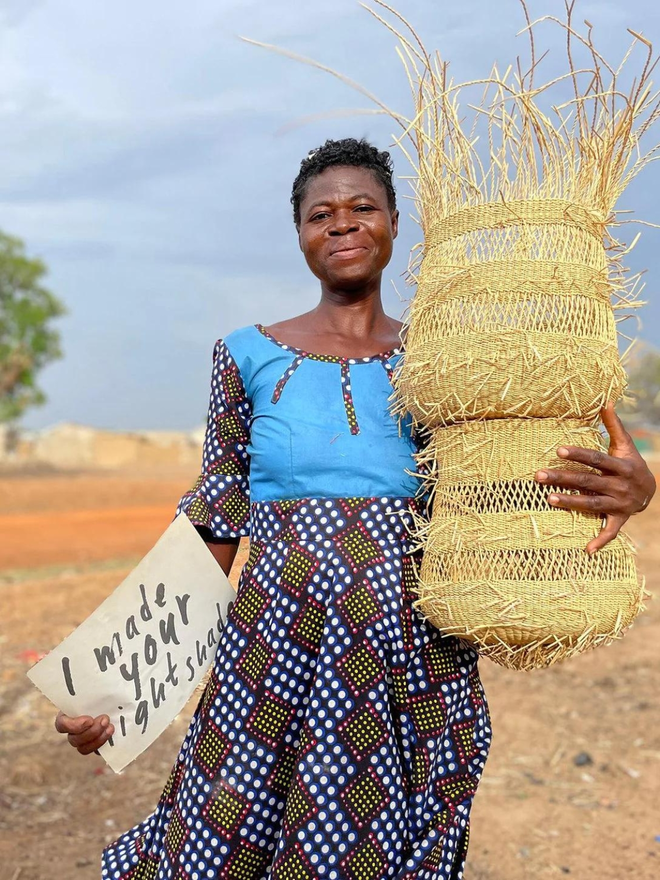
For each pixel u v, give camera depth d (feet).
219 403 7.82
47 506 64.95
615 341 7.07
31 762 14.28
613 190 7.27
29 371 123.24
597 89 7.23
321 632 6.97
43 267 122.72
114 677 7.68
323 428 7.22
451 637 7.35
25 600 26.58
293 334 7.77
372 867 6.72
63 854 11.89
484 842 12.28
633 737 15.74
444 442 7.04
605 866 11.63
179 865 7.11
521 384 6.64
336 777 6.70
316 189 7.64
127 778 14.33
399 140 7.51
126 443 183.73
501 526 6.72
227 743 7.13
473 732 7.40
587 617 6.64
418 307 7.14
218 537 7.91
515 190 7.07
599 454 6.68
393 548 7.12
